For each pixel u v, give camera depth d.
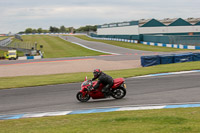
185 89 15.05
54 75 26.25
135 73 23.11
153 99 13.17
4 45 92.06
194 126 7.54
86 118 10.27
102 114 10.88
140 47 66.62
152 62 29.97
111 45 78.62
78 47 79.56
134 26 84.50
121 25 97.00
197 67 23.95
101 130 7.89
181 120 8.55
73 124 9.27
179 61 29.77
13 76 28.83
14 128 9.45
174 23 81.62
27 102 14.65
